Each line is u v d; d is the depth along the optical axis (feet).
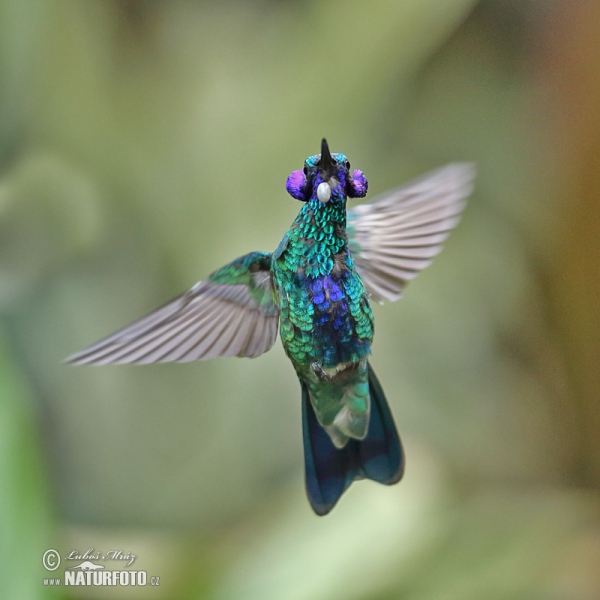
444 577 9.66
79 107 10.18
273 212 10.20
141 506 10.14
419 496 9.74
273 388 10.21
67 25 10.16
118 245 10.19
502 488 10.16
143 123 10.21
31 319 10.12
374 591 9.64
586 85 10.18
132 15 10.21
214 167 10.21
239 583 9.64
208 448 10.19
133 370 10.20
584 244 10.19
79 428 10.16
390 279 9.55
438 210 9.58
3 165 10.15
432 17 10.16
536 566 9.68
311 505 9.44
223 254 10.18
